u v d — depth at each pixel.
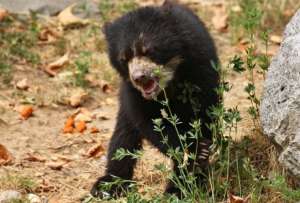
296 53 9.33
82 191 11.17
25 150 12.59
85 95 14.73
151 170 11.59
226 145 10.40
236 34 16.92
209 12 18.69
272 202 9.88
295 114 9.16
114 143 11.77
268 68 10.41
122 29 11.46
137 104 11.14
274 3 17.97
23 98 14.50
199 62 11.12
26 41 16.69
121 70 11.61
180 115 11.05
